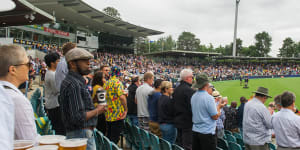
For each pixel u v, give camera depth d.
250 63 65.94
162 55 58.62
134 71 34.78
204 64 59.62
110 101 4.22
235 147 4.39
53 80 3.78
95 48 41.75
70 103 2.17
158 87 4.73
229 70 54.25
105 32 46.41
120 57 43.81
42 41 30.59
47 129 3.66
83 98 2.30
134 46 52.66
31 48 26.17
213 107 3.56
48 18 7.73
